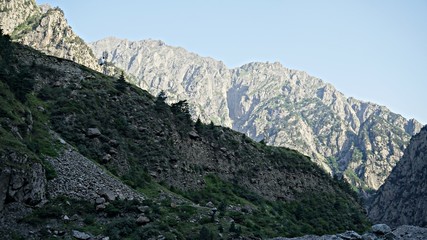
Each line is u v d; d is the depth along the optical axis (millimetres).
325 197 159375
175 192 103812
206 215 79500
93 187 71125
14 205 53875
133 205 69375
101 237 56312
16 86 89375
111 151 97562
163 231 62875
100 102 120375
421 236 86250
